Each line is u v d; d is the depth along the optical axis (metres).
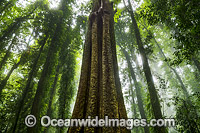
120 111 2.38
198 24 3.28
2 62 7.81
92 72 2.80
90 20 4.16
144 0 7.90
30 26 8.89
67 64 8.92
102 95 2.40
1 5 7.90
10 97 7.13
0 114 6.16
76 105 2.51
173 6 4.06
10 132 5.12
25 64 7.79
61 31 8.18
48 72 7.14
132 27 7.66
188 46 3.91
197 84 10.33
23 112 5.92
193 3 3.20
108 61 2.90
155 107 4.64
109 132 1.95
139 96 9.12
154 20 4.71
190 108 5.12
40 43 8.02
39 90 5.94
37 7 9.46
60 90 8.15
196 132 4.55
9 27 7.90
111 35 3.68
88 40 3.66
